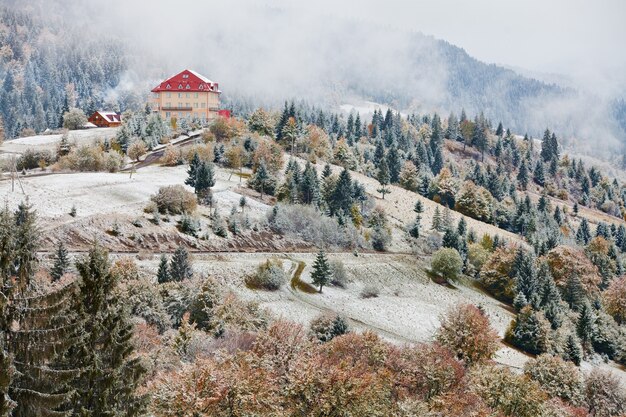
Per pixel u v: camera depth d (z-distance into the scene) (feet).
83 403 76.02
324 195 416.46
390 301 288.92
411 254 378.12
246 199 370.94
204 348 137.69
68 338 66.95
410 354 157.38
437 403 131.03
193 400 87.51
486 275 362.12
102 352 80.07
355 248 355.15
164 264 213.05
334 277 291.58
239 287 245.45
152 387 94.68
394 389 134.82
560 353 269.23
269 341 132.16
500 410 143.64
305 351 125.70
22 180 305.73
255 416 92.12
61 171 370.94
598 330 305.73
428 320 272.92
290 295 256.52
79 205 270.67
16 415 62.54
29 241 67.10
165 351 130.93
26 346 63.93
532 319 271.69
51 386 65.57
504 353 255.50
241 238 306.35
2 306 61.62
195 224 287.28
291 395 104.42
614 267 441.27
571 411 161.27
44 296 67.31
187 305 179.83
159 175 382.22
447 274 346.33
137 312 164.25
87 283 79.20
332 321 202.08
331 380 105.09
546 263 362.94
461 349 197.47
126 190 319.27
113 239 247.50
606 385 207.10
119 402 80.53
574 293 361.71
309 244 336.29
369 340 157.48
